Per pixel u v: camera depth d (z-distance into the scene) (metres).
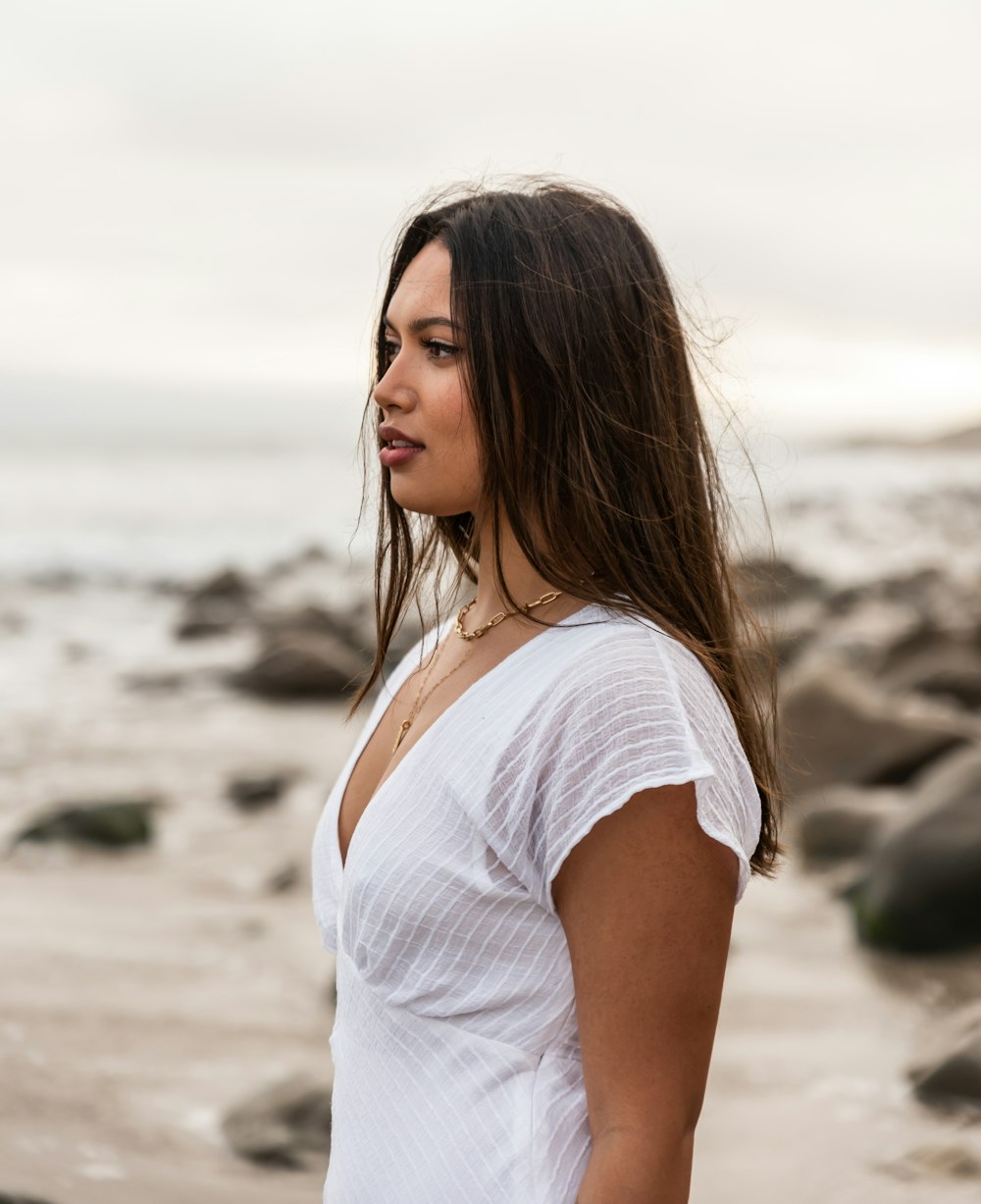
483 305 1.49
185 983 5.24
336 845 1.63
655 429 1.53
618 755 1.34
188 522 32.44
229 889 6.75
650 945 1.32
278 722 11.51
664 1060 1.33
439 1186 1.40
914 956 5.70
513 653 1.47
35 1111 3.76
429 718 1.53
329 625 15.59
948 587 21.50
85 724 11.20
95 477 42.44
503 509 1.55
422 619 1.89
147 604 19.62
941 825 5.84
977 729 8.75
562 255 1.51
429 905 1.41
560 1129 1.39
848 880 6.52
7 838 7.58
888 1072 4.47
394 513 1.88
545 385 1.49
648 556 1.51
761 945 5.85
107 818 7.52
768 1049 4.68
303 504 37.38
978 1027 4.49
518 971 1.41
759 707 1.64
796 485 56.28
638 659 1.38
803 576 20.42
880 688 11.41
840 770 8.34
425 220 1.63
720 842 1.34
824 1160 3.79
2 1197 2.74
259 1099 4.02
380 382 1.57
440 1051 1.43
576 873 1.35
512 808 1.38
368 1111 1.46
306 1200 3.37
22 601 19.47
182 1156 3.63
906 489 58.28
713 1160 3.81
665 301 1.58
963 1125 4.02
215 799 8.76
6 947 5.56
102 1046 4.47
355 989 1.49
